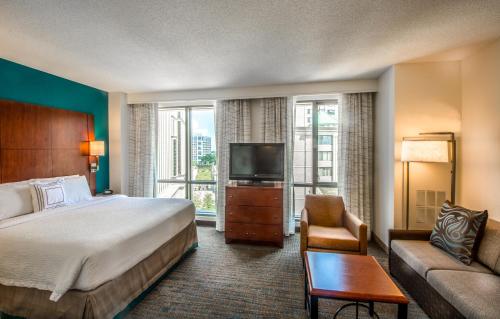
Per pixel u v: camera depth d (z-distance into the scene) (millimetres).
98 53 2615
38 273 1640
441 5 1745
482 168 2457
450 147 2768
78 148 3682
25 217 2332
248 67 3035
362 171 3684
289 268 2764
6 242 1757
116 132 4281
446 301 1673
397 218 2949
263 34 2189
